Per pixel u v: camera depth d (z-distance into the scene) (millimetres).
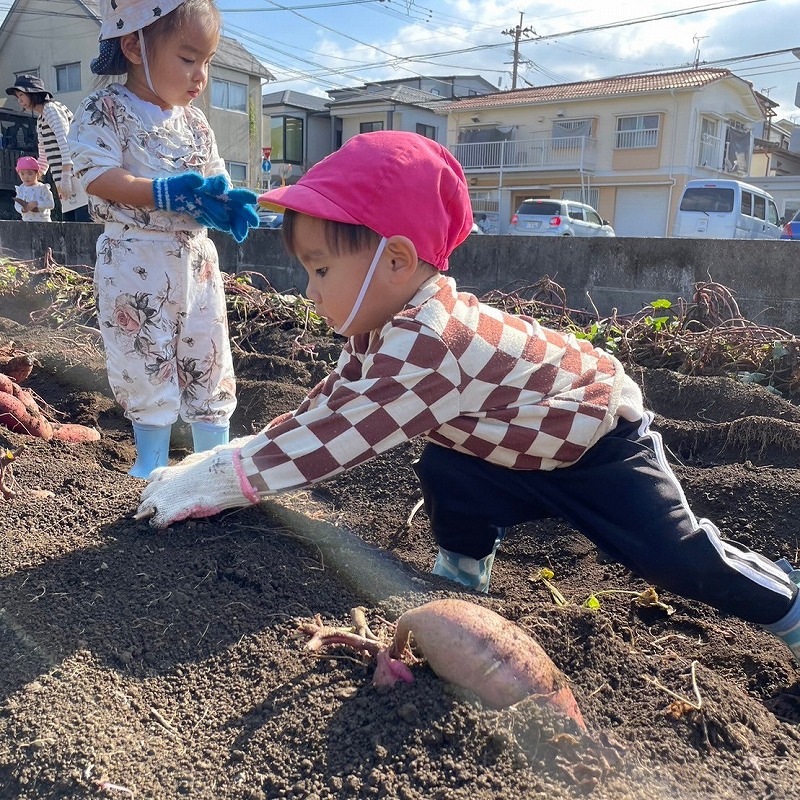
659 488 1771
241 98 32781
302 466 1724
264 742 1345
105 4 2553
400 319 1673
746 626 2129
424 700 1384
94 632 1604
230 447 1903
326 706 1409
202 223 2652
